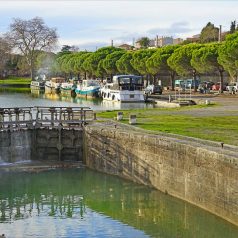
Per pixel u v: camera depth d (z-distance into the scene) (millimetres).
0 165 43000
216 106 65438
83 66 149125
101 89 106938
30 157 45094
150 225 29344
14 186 37406
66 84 127875
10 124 44031
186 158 31781
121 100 93125
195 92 98312
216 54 89688
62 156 45031
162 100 85750
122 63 121625
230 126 43156
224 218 28344
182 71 100875
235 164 27078
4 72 199250
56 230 28828
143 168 36500
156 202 32875
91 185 37344
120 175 39188
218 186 28719
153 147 35219
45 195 35344
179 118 50375
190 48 97750
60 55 196375
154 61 107125
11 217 31062
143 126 43281
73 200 34125
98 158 41438
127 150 38156
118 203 33031
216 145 31938
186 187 31953
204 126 43125
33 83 148750
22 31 171000
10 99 106125
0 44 177000
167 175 33875
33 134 45188
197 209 30766
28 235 28000
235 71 82688
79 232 28516
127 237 27719
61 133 44938
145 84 121938
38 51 172625
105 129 40750
